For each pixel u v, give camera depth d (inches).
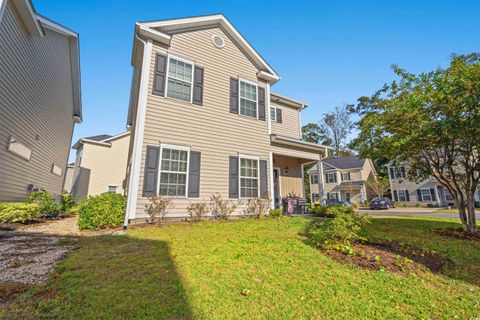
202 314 93.2
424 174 295.1
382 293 118.1
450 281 136.4
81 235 220.5
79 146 823.7
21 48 313.1
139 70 410.9
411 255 178.4
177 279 122.7
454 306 108.7
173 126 319.6
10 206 276.7
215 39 388.8
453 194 283.4
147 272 130.0
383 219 390.9
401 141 244.7
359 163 1317.7
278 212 370.9
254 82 422.6
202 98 353.4
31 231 240.7
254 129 400.2
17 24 296.0
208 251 170.7
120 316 89.3
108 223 258.7
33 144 396.2
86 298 101.0
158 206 278.8
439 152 275.7
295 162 538.3
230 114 377.7
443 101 231.6
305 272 139.6
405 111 248.1
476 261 174.7
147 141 296.0
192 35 364.8
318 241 195.9
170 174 305.3
